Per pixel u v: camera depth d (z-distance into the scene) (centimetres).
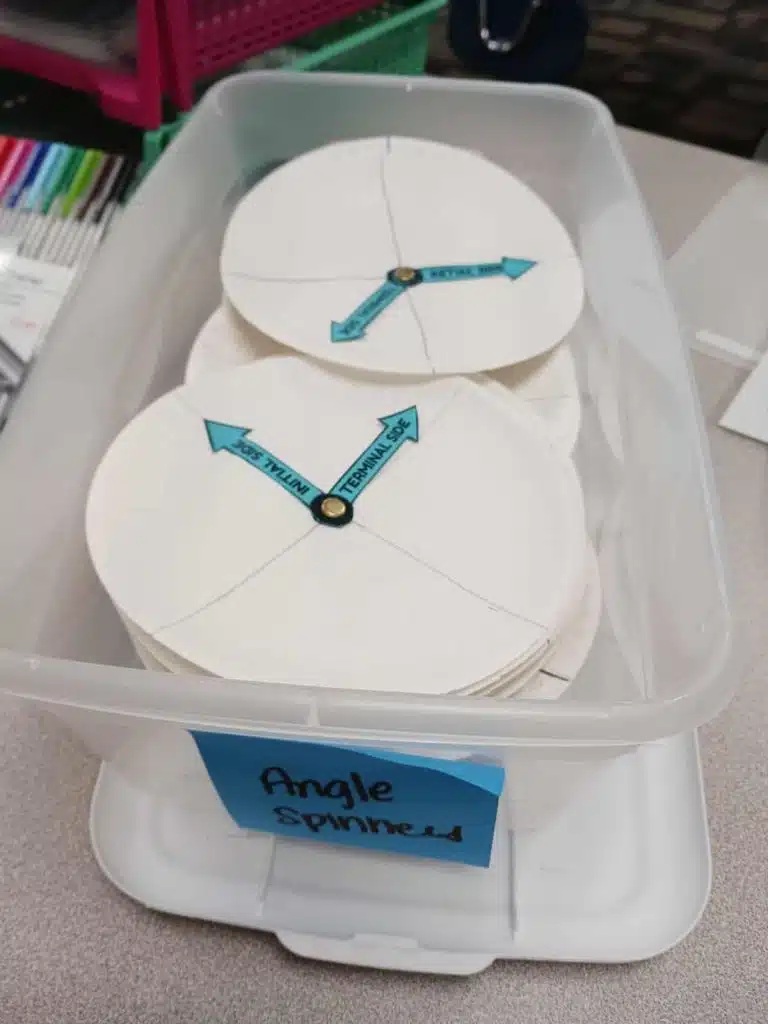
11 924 25
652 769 28
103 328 31
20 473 26
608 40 53
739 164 49
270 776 23
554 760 22
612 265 35
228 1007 24
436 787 21
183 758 24
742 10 51
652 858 27
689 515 26
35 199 38
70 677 20
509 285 33
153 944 25
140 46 35
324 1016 24
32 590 25
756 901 26
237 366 30
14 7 37
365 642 24
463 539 26
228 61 38
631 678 27
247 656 23
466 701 20
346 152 37
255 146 39
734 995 25
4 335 33
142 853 26
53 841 27
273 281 33
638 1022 24
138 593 24
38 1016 24
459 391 29
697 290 42
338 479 27
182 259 35
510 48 52
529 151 39
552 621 24
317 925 25
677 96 54
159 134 37
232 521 26
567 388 32
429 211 35
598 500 32
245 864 26
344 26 43
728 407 38
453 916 26
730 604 22
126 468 27
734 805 28
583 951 25
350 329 31
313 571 25
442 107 38
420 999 25
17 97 44
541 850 27
